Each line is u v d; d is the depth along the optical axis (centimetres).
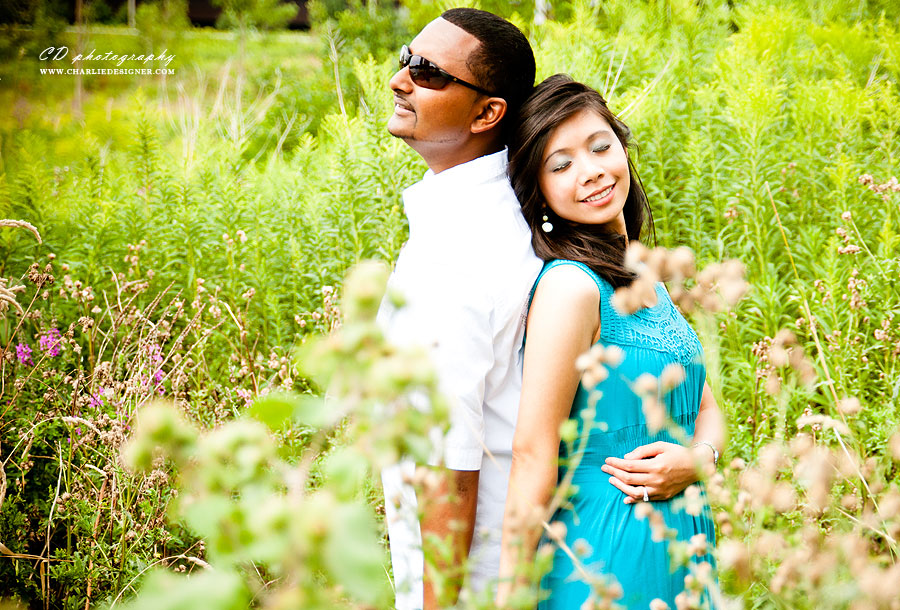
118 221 434
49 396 281
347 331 59
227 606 49
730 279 142
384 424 58
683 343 167
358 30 909
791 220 396
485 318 151
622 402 156
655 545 151
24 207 402
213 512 53
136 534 234
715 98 436
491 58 167
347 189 412
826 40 548
